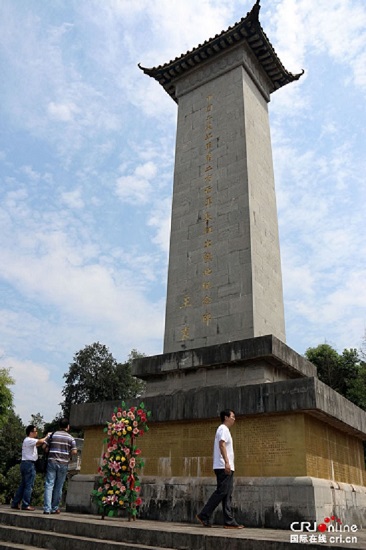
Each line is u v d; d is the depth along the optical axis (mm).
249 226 14211
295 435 9531
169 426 11359
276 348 11359
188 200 15984
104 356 53750
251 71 17531
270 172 16984
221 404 10484
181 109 18031
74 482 12250
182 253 15281
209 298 14078
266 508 9023
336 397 10695
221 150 16016
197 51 17750
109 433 9539
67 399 51281
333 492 9688
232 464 8359
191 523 9562
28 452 11523
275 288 14859
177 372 12828
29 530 8500
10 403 32906
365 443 23984
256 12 16172
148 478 10922
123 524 8031
